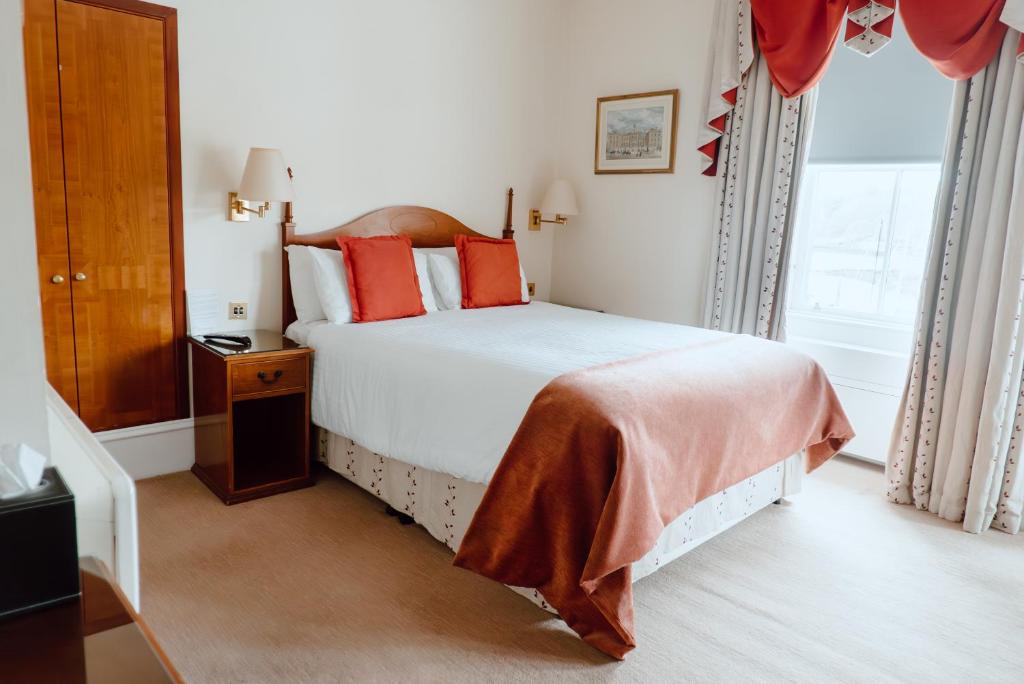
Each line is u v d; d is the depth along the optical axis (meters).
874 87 3.54
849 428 3.01
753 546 2.75
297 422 3.12
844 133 3.67
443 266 3.83
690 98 4.11
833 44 3.39
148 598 2.20
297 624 2.09
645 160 4.36
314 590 2.29
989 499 2.94
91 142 2.85
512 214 4.64
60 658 0.79
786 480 3.09
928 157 3.39
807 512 3.11
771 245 3.70
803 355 2.96
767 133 3.70
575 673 1.93
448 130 4.16
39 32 2.67
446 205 4.24
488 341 2.87
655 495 2.05
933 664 2.04
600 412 2.02
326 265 3.32
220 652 1.95
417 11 3.88
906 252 3.72
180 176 3.11
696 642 2.10
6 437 0.99
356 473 3.03
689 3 4.05
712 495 2.48
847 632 2.18
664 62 4.21
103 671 0.77
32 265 0.96
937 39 3.03
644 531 1.96
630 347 2.81
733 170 3.86
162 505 2.89
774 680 1.94
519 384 2.29
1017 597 2.43
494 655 1.99
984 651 2.11
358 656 1.96
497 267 3.97
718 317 4.00
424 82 3.99
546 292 5.02
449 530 2.54
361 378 2.85
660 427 2.12
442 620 2.15
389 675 1.88
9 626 0.84
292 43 3.39
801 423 2.86
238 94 3.24
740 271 3.85
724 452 2.40
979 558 2.72
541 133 4.74
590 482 2.00
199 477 3.16
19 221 0.94
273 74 3.35
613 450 1.97
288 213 3.45
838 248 3.97
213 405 2.98
